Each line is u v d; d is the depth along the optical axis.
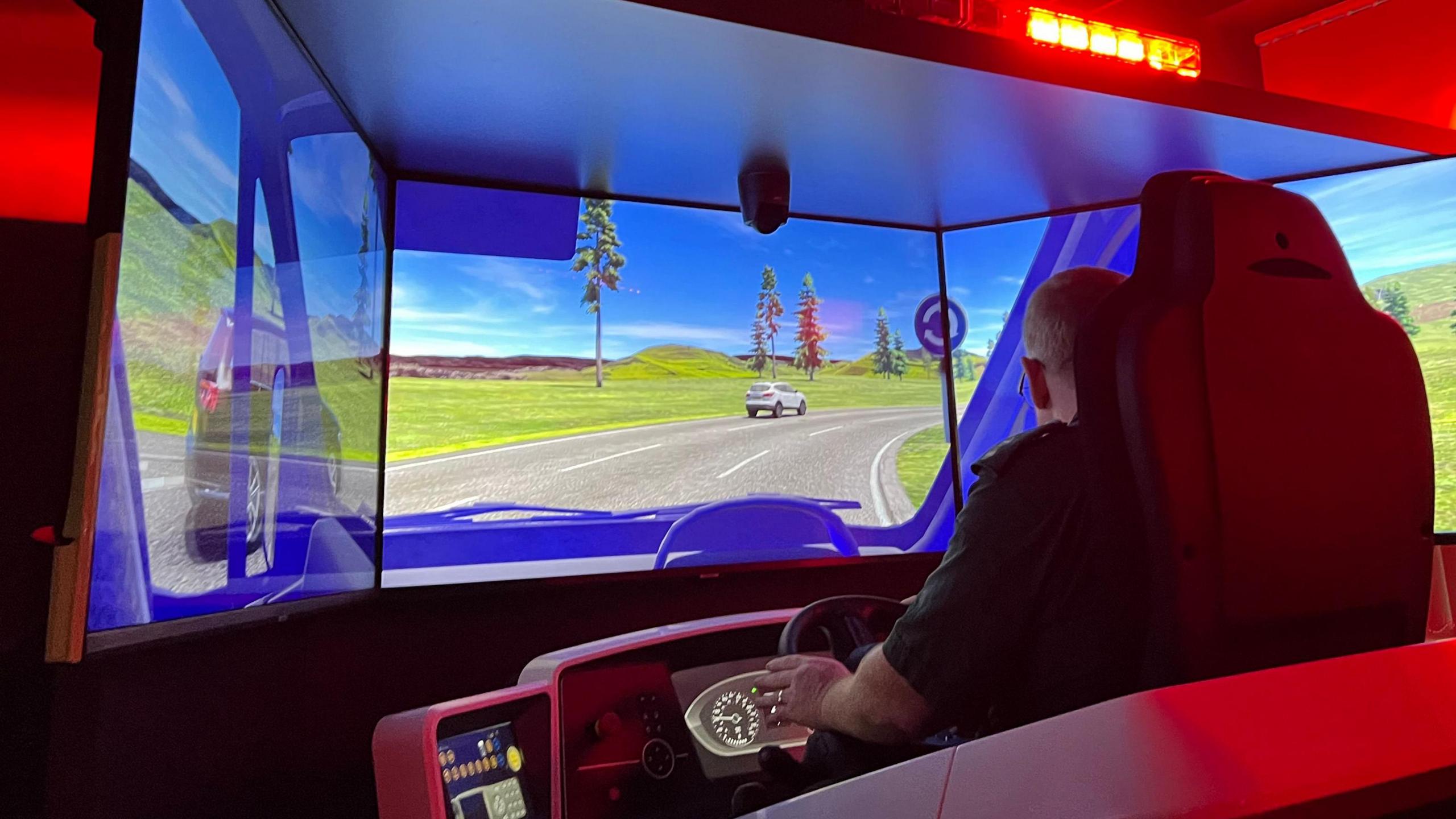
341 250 1.92
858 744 1.42
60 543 0.84
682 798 1.69
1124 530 1.02
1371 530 1.11
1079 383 1.06
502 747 1.39
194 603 1.14
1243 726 0.59
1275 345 1.07
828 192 2.71
